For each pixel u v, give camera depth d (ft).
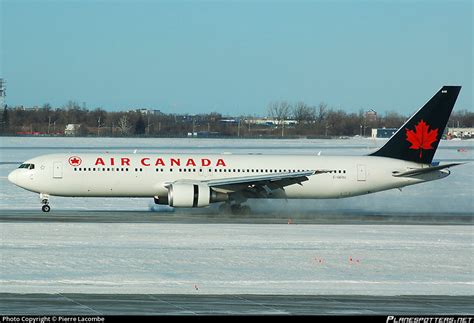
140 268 207.62
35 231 272.31
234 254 232.12
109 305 159.53
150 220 317.63
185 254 229.86
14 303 159.63
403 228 311.06
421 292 184.34
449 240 276.21
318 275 205.26
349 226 313.53
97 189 345.92
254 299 169.78
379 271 213.87
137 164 348.79
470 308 164.14
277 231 289.33
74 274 196.95
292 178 351.67
